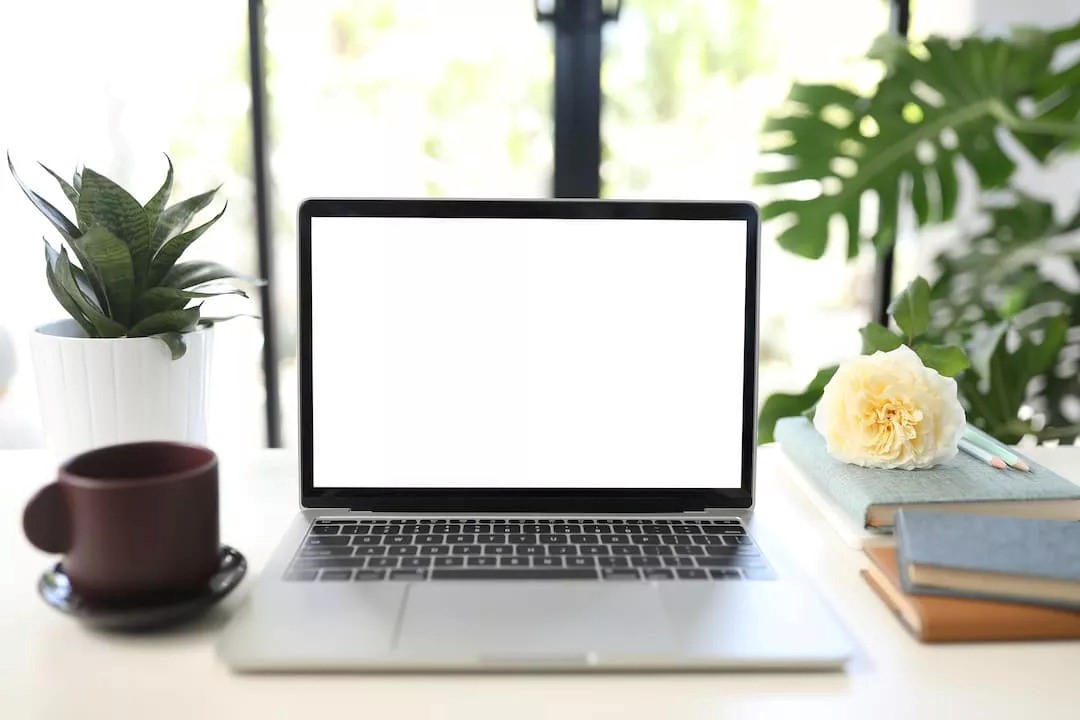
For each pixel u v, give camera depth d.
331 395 0.76
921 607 0.60
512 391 0.77
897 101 1.51
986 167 1.51
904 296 0.94
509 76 1.88
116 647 0.57
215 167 1.84
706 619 0.58
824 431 0.81
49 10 1.57
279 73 1.85
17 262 1.57
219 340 1.82
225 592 0.59
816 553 0.73
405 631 0.56
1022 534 0.64
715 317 0.78
